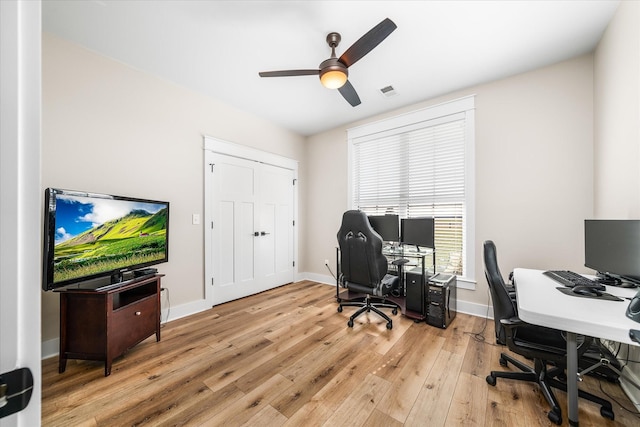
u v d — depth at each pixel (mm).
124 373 1731
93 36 1996
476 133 2715
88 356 1718
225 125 3154
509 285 2191
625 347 1580
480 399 1486
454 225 2904
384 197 3479
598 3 1685
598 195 2055
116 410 1408
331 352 1990
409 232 3000
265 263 3666
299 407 1435
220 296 3080
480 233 2688
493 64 2348
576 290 1374
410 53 2197
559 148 2305
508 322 1376
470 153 2742
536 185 2404
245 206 3404
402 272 3164
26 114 338
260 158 3590
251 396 1518
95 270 1859
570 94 2260
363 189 3703
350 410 1413
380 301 3088
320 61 2320
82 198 1789
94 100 2164
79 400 1479
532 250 2420
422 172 3141
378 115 3500
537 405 1436
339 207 3943
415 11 1751
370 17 1812
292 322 2553
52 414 1377
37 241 340
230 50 2172
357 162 3771
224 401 1479
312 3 1694
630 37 1572
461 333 2295
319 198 4199
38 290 342
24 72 338
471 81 2639
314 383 1631
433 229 2764
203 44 2098
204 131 2941
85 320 1734
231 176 3232
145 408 1425
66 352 1741
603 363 1312
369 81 2643
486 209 2654
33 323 340
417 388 1582
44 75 1939
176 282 2680
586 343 1252
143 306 2031
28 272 338
